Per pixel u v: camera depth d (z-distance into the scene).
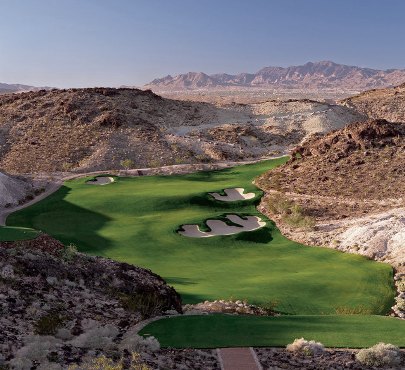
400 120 159.12
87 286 24.88
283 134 136.12
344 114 161.50
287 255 46.78
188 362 17.11
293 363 17.62
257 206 66.31
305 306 31.77
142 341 17.89
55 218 62.53
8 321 18.25
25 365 14.21
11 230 32.59
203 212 63.66
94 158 102.38
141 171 89.75
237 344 19.11
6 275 22.27
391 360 17.78
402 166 70.25
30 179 83.12
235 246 50.88
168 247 50.28
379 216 53.97
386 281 37.03
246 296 32.84
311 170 76.50
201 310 27.38
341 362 17.88
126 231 55.66
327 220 58.06
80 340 17.42
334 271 39.94
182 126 140.00
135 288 25.81
